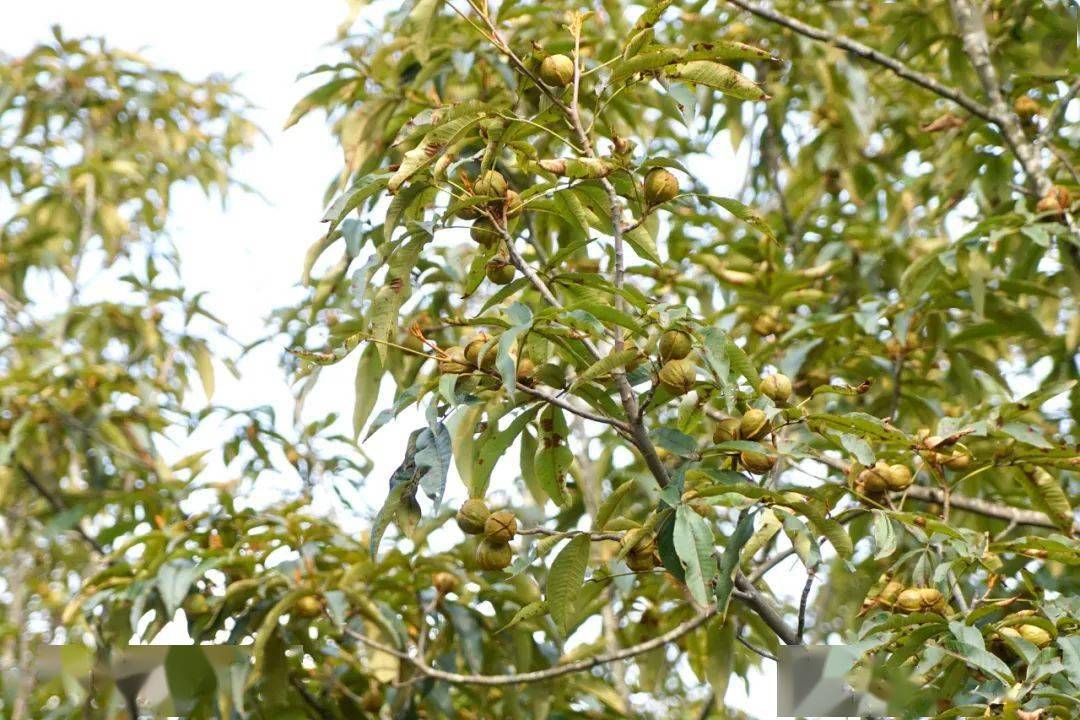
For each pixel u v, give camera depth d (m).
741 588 2.86
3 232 7.22
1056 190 4.07
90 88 7.54
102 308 6.29
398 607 4.53
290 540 4.30
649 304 2.65
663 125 6.14
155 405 6.01
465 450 3.17
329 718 4.40
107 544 5.26
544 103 2.88
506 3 4.51
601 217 3.12
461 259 4.67
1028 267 4.68
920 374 5.05
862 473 3.18
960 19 4.55
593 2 5.15
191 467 5.11
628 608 4.90
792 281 5.17
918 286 4.20
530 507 4.96
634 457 5.18
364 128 4.49
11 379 5.61
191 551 4.11
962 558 2.99
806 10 5.88
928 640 2.85
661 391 2.88
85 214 6.90
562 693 4.70
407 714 4.38
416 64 4.65
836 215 6.36
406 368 4.56
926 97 6.27
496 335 2.70
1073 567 4.13
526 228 4.54
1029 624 2.91
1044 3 4.93
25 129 7.38
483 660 4.50
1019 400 3.17
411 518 2.64
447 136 2.70
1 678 5.09
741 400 2.81
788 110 6.41
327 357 2.65
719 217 5.61
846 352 5.02
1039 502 3.40
